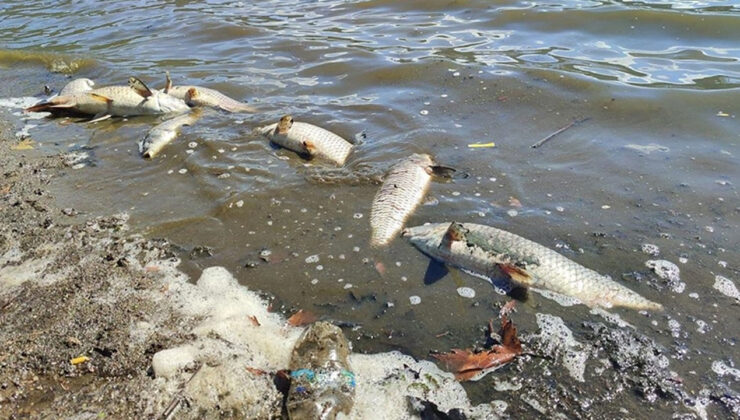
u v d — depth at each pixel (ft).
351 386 2.15
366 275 2.71
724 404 2.12
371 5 6.37
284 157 3.59
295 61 5.05
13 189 3.36
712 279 2.62
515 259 2.62
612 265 2.72
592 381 2.21
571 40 5.07
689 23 5.11
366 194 3.23
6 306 2.53
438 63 4.71
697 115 3.82
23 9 7.51
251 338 2.36
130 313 2.49
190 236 2.97
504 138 3.72
